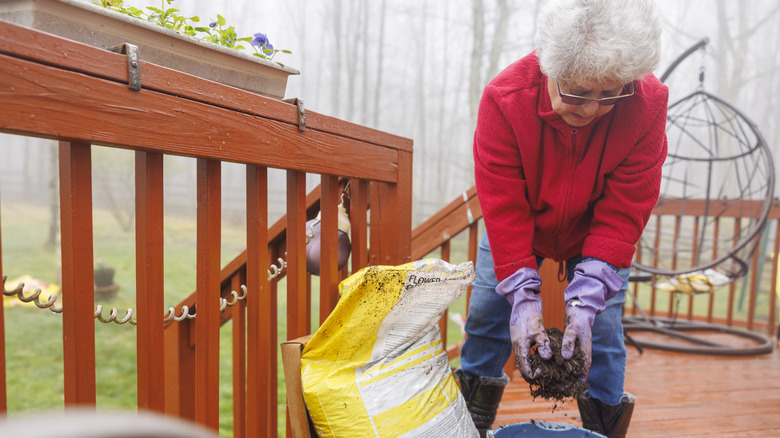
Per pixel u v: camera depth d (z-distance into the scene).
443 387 1.23
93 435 0.27
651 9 1.08
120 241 12.57
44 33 0.73
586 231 1.47
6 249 11.51
